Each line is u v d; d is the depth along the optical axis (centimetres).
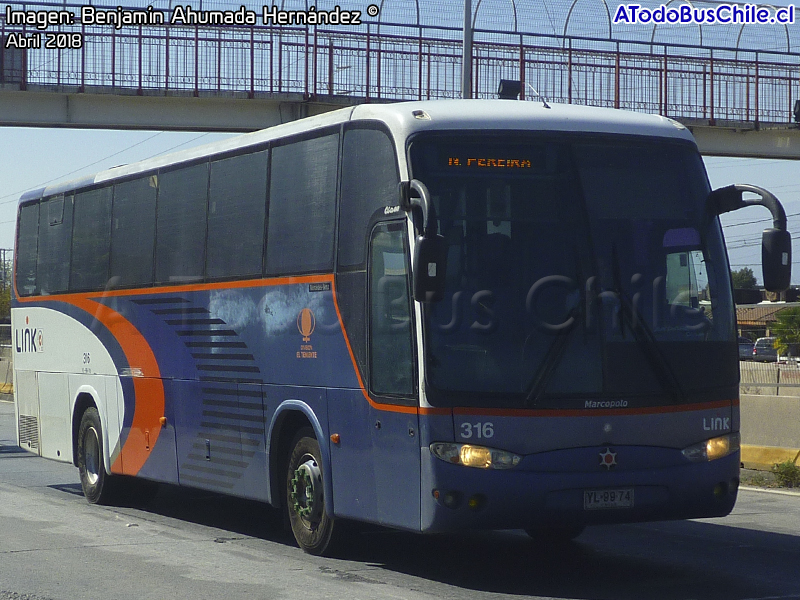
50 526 2436
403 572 1888
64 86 6619
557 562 2005
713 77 7438
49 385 3122
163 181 2562
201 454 2366
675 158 1852
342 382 1902
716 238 1850
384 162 1819
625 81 7212
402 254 1752
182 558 2020
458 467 1661
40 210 3228
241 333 2227
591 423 1697
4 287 16750
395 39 6819
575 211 1756
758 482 3139
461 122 1778
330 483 1948
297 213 2067
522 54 6906
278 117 7000
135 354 2645
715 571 1916
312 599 1650
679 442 1748
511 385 1683
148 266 2597
